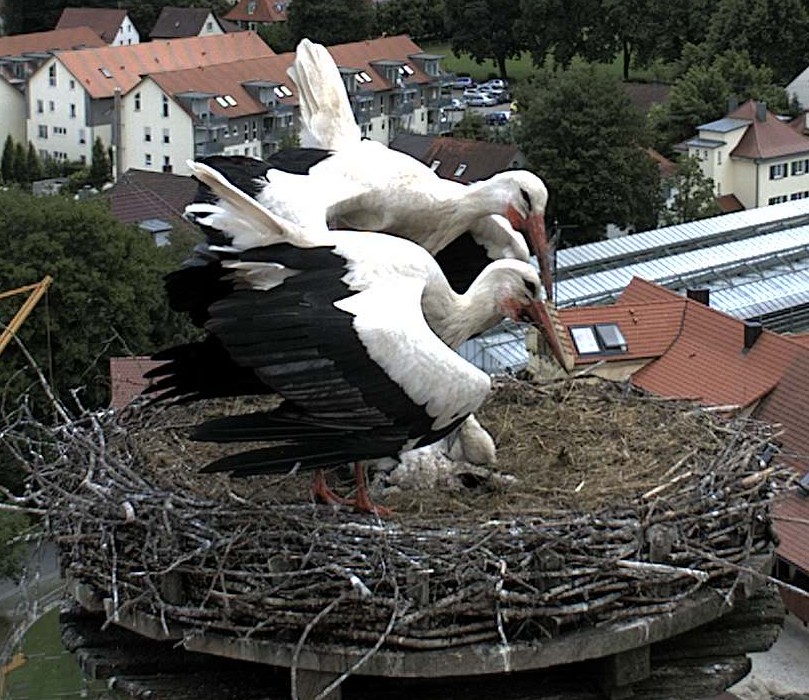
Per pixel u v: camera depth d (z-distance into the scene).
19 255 26.81
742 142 53.88
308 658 6.71
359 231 8.03
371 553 6.84
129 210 42.69
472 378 6.96
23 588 8.70
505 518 7.46
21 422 9.38
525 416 9.66
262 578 6.80
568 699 7.18
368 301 6.96
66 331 26.55
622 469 8.59
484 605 6.71
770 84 63.03
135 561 7.17
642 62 75.56
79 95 61.06
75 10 79.56
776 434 9.23
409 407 6.86
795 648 21.88
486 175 49.69
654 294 26.77
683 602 7.07
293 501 7.83
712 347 24.39
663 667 7.48
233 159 8.30
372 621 6.71
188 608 6.88
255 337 6.81
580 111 48.41
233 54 66.06
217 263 7.07
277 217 7.26
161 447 8.69
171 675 7.41
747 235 38.09
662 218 49.38
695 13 73.69
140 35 82.50
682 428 9.27
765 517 7.89
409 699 7.14
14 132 64.44
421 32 85.06
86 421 9.41
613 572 6.92
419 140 53.78
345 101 9.23
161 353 7.18
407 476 8.37
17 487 20.77
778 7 67.25
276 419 6.78
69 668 18.83
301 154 8.66
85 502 7.43
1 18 82.31
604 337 24.58
